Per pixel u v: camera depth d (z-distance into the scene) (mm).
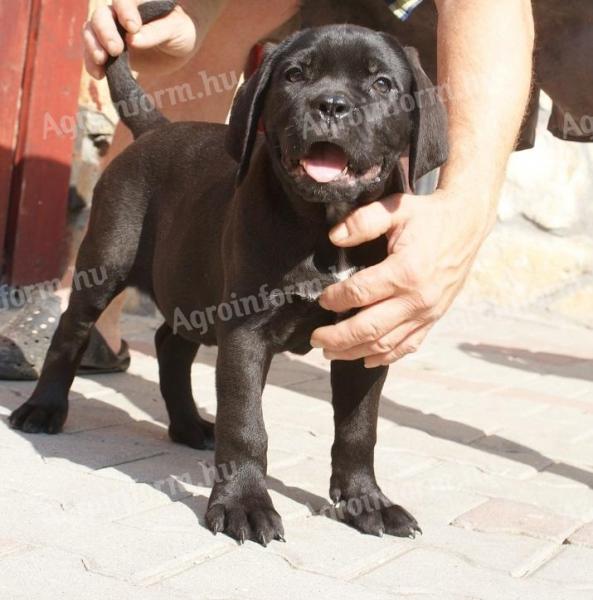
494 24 1335
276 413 1729
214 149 1499
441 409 1823
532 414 1839
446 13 1361
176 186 1514
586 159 2752
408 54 1330
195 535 1287
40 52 2164
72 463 1460
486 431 1727
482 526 1374
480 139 1301
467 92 1321
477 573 1261
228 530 1294
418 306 1233
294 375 1955
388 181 1345
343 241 1242
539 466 1587
